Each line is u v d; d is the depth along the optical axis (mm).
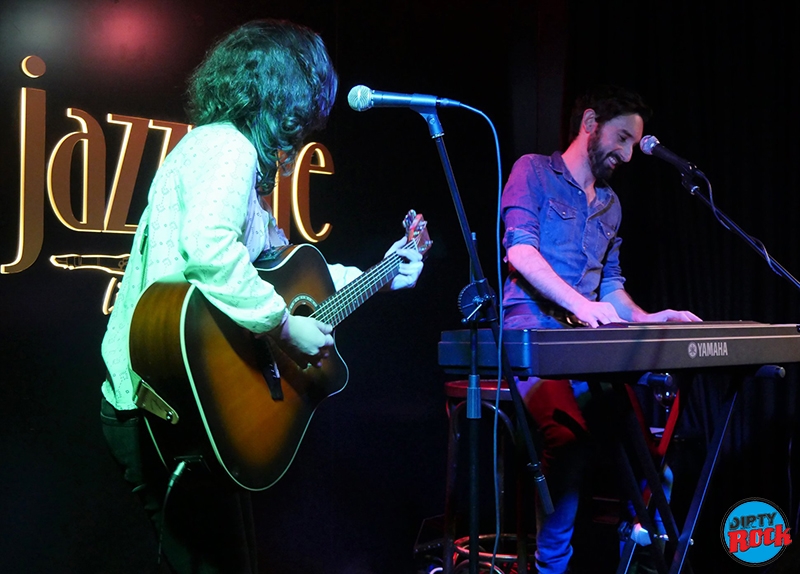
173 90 2627
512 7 3719
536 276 2238
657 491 1832
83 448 2428
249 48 1526
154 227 1464
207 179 1361
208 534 1458
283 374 1606
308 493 2984
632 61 3475
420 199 3410
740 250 3244
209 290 1335
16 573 2289
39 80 2334
